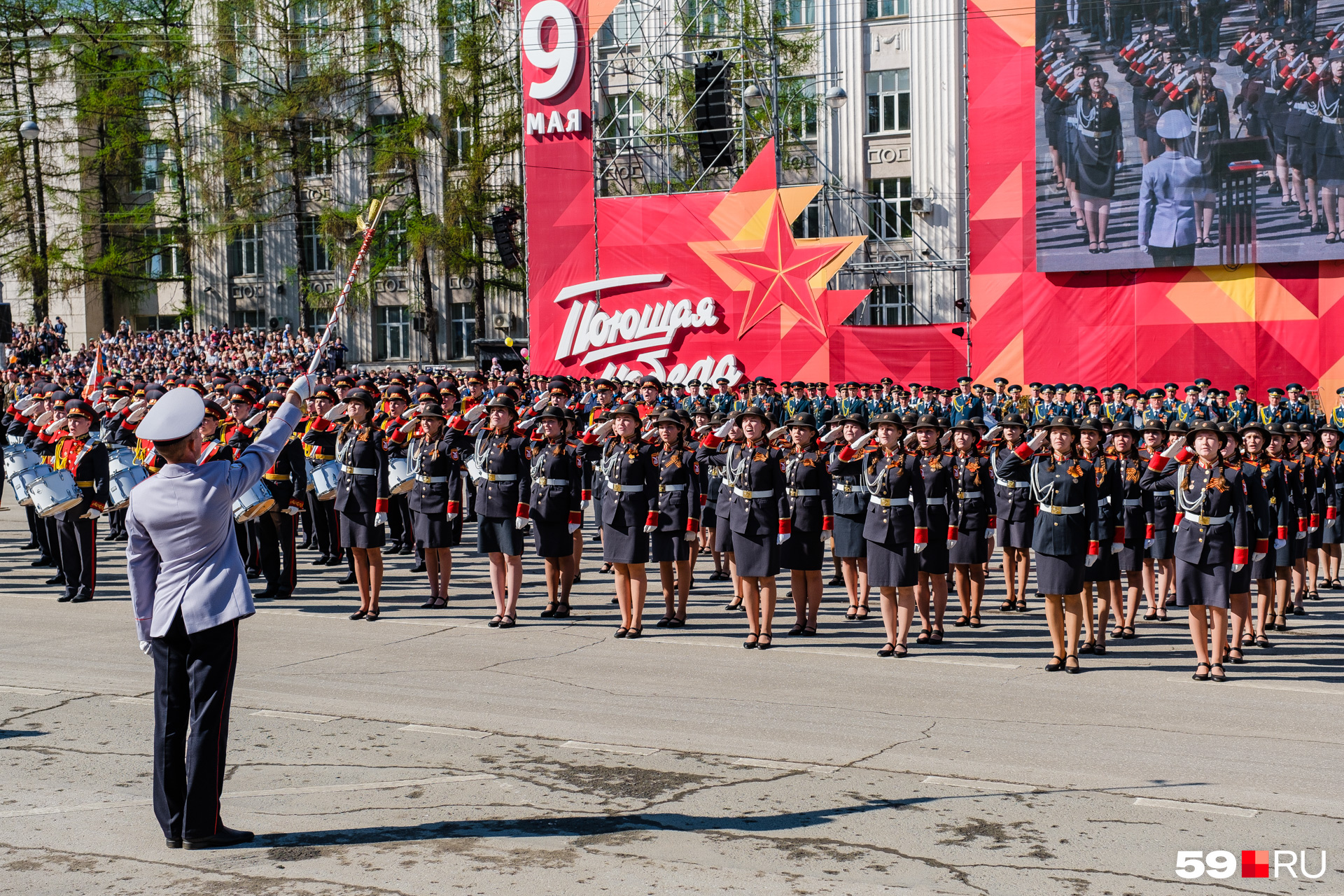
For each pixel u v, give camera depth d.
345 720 8.97
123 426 19.47
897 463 11.54
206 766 6.25
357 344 46.84
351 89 43.81
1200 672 10.51
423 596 14.95
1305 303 25.06
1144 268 25.77
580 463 16.78
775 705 9.48
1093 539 10.91
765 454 11.98
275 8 44.56
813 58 36.72
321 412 15.58
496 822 6.75
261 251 48.78
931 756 8.07
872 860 6.18
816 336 28.23
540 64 30.20
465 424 14.56
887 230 36.00
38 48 51.03
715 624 13.28
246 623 13.14
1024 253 26.69
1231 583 10.61
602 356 30.00
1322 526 15.32
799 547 12.38
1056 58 25.81
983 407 23.53
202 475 6.22
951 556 13.08
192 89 47.75
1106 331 26.31
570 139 30.22
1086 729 8.80
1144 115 25.30
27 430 18.67
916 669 10.92
